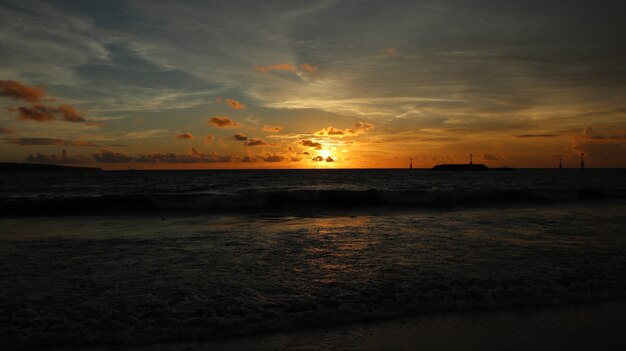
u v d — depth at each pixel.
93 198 19.61
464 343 4.87
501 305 6.05
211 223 14.94
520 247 9.99
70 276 7.34
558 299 6.29
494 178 82.06
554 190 25.30
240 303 6.00
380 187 45.41
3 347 4.64
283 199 21.62
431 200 23.08
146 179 67.56
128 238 11.42
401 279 7.17
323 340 4.93
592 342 4.93
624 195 25.94
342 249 9.83
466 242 10.71
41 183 52.00
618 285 6.89
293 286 6.80
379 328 5.28
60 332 4.99
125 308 5.75
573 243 10.51
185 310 5.70
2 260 8.60
